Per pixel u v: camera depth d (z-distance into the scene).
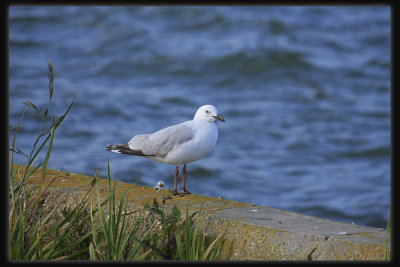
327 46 31.58
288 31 32.91
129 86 24.84
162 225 5.61
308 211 13.82
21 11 34.75
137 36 31.36
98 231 6.12
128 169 15.48
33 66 26.80
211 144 6.96
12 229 5.73
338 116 21.92
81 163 15.68
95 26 33.06
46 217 6.00
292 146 18.64
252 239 5.38
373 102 23.81
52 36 31.55
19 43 30.25
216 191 15.05
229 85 25.91
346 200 14.48
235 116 21.52
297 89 25.42
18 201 6.25
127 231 6.01
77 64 27.48
